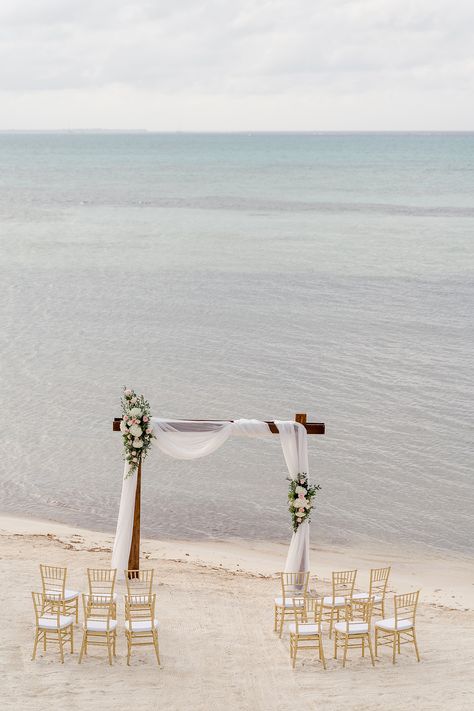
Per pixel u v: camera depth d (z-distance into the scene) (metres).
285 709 11.10
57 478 22.89
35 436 25.86
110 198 111.12
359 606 14.69
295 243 70.56
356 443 25.62
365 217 91.12
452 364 34.44
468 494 22.22
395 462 24.25
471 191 127.00
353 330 40.53
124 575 16.02
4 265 57.97
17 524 19.61
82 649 12.23
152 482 22.98
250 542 19.34
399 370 33.56
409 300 47.66
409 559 18.61
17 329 40.09
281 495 22.25
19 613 13.80
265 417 27.61
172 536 19.50
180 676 11.95
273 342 38.16
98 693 11.26
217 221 86.38
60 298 47.47
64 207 98.75
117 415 27.91
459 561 18.56
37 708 10.72
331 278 54.56
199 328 40.81
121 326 41.09
